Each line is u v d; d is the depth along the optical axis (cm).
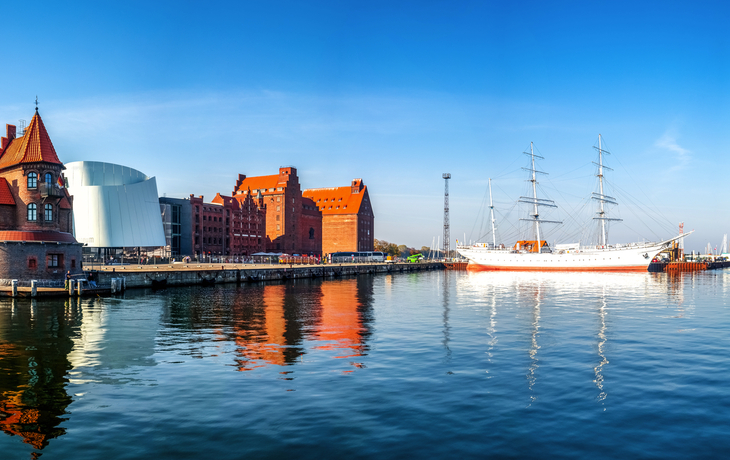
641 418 1681
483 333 3366
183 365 2408
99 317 4122
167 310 4631
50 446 1448
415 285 8838
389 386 2038
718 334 3353
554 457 1382
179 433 1534
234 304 5216
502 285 8894
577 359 2553
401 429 1567
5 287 5597
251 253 17062
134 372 2275
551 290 7575
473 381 2112
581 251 15462
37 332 3369
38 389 2006
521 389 2002
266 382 2095
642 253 14125
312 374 2228
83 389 2003
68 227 6862
